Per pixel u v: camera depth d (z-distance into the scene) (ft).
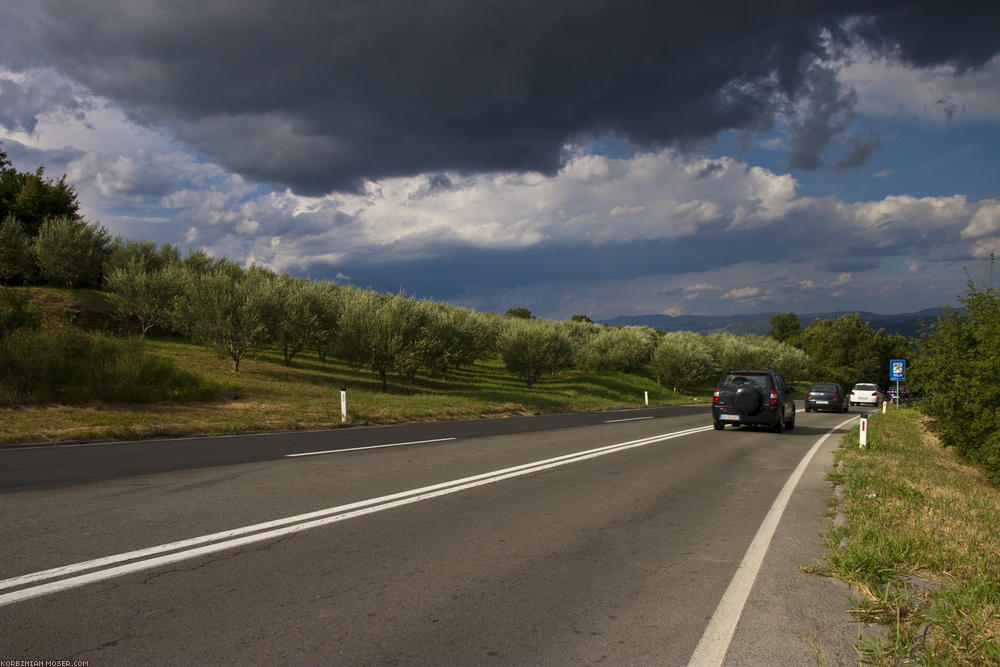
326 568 15.38
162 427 42.73
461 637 11.69
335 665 10.42
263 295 82.38
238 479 26.32
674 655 11.15
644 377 170.60
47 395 48.42
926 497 27.25
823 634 12.25
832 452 44.21
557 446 42.09
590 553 17.42
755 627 12.52
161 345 92.63
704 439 50.85
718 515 22.66
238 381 71.10
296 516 20.27
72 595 13.03
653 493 26.58
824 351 314.35
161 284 91.71
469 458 34.91
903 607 13.60
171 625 11.79
